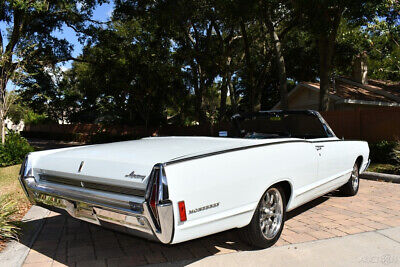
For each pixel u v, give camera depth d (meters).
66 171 3.13
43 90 18.17
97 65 20.38
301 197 3.80
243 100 32.53
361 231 3.85
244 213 2.99
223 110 23.23
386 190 6.13
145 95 22.75
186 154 2.81
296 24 15.45
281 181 3.47
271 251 3.29
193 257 3.21
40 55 16.92
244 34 16.77
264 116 4.98
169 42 20.44
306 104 19.95
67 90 35.81
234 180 2.89
